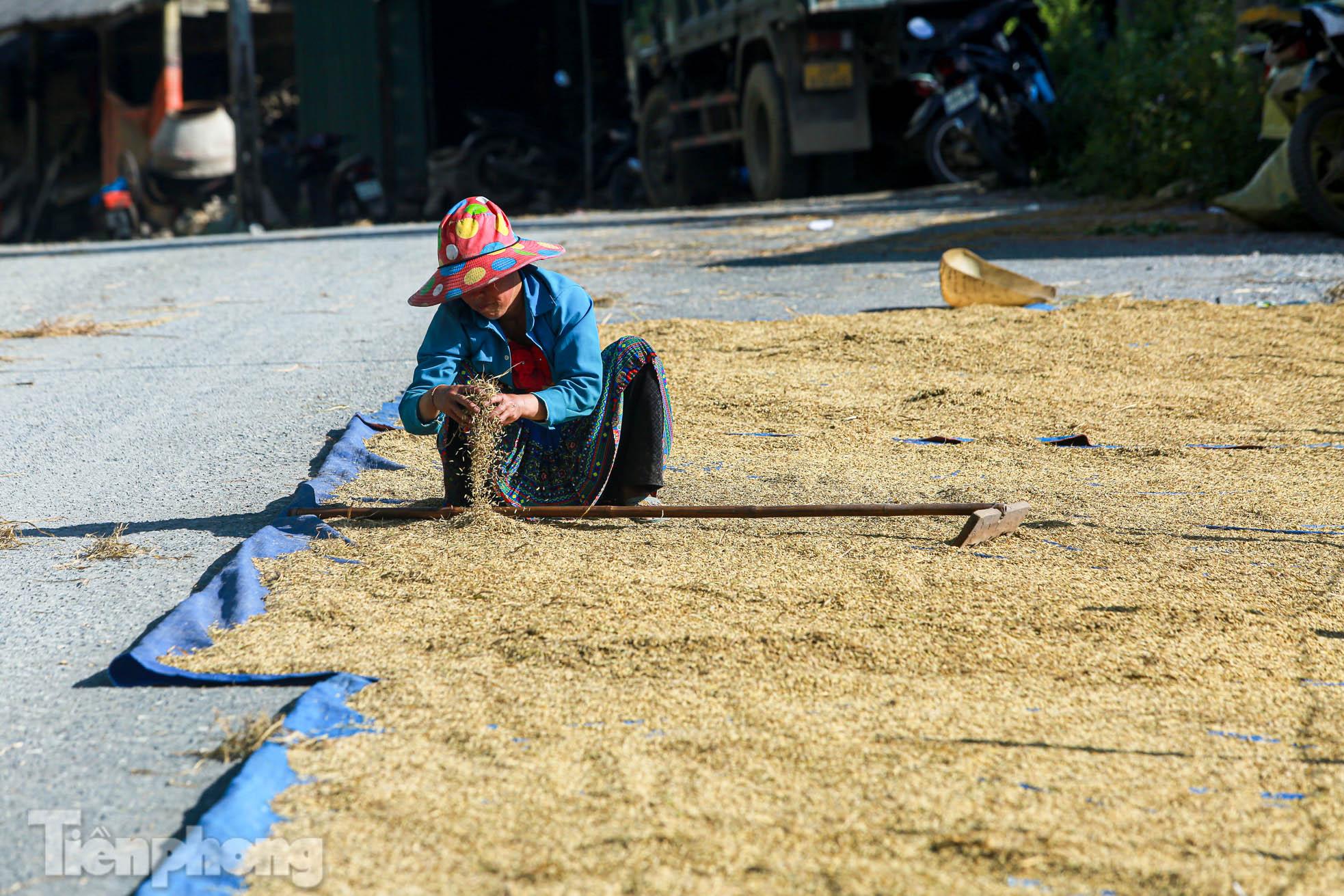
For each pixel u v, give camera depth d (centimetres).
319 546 1034
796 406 1555
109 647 854
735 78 5075
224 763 683
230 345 2153
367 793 632
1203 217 3203
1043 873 564
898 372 1725
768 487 1227
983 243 2961
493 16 7600
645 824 602
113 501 1236
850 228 3444
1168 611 880
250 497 1230
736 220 3916
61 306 2798
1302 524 1098
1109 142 3900
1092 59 4378
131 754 696
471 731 699
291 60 9475
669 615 868
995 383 1647
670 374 1734
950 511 1044
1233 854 580
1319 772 656
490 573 959
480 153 6950
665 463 1321
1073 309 2058
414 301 1015
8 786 664
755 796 628
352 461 1315
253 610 886
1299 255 2517
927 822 604
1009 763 664
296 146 7562
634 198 6756
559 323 1057
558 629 839
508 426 1097
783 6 4453
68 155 9181
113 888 573
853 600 897
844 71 4494
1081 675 779
